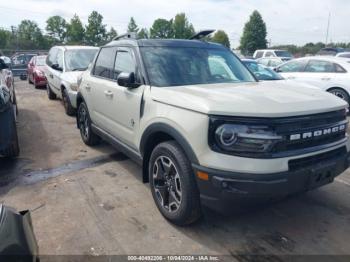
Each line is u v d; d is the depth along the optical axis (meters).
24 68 19.03
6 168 4.70
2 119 4.39
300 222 3.33
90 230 3.18
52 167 4.77
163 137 3.41
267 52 22.59
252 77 4.32
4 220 1.99
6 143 4.46
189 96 3.00
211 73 3.96
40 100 10.66
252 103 2.75
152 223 3.30
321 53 21.97
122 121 4.05
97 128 5.05
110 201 3.75
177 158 2.98
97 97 4.82
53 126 7.20
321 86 9.33
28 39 69.50
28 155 5.27
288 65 10.41
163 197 3.33
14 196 3.85
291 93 3.21
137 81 3.76
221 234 3.12
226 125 2.63
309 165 2.78
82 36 68.50
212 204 2.76
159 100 3.25
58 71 8.93
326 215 3.46
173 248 2.92
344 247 2.94
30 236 2.13
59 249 2.90
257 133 2.59
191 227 3.23
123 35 4.74
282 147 2.64
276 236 3.10
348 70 9.01
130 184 4.20
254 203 2.68
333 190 4.05
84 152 5.45
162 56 3.91
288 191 2.66
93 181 4.29
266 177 2.55
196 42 4.43
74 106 7.76
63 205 3.65
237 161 2.59
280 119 2.62
